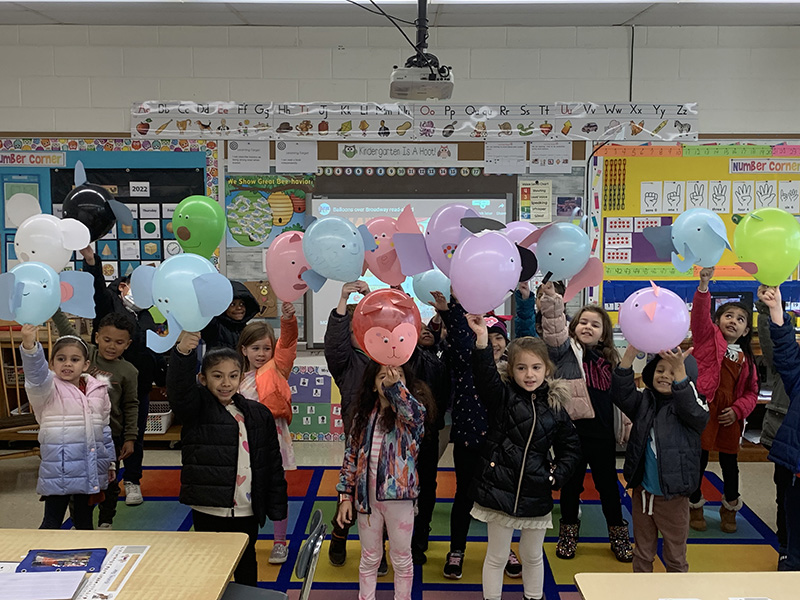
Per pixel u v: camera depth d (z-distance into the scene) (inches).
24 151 170.4
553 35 169.2
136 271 82.0
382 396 88.4
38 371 91.8
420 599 100.0
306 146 170.9
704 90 170.7
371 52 169.5
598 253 173.2
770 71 170.4
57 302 89.0
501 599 97.4
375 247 95.9
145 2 145.7
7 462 162.1
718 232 94.7
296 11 152.7
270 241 172.7
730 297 170.7
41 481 96.4
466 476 105.7
